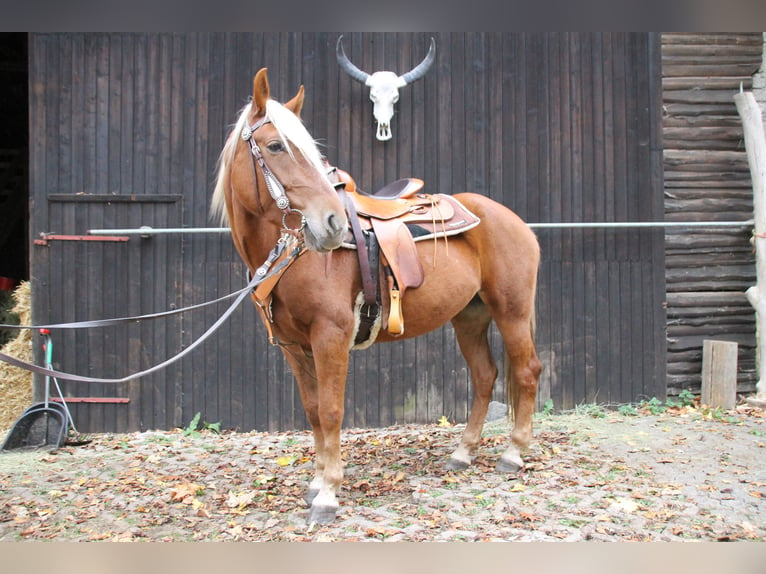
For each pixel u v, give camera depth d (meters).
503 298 3.40
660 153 5.02
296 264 2.69
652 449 3.84
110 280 4.68
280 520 2.81
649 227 5.01
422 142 4.84
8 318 6.54
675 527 2.68
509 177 4.90
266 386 4.76
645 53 5.01
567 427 4.41
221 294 4.73
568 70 4.94
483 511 2.87
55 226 4.65
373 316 2.92
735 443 3.95
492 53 4.89
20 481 3.49
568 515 2.82
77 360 4.67
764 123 5.20
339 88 4.79
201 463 3.82
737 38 5.16
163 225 4.71
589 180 4.96
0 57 7.94
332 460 2.79
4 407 4.83
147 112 4.70
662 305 5.04
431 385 4.86
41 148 4.63
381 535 2.62
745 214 5.20
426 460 3.73
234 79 4.74
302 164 2.49
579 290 4.96
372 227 2.96
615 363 4.99
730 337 5.21
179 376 4.72
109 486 3.36
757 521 2.77
